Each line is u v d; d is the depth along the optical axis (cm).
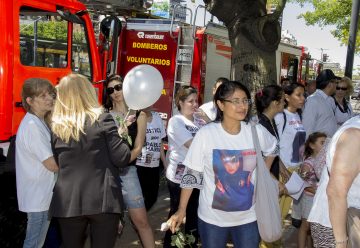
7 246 406
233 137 313
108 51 562
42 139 338
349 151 236
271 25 621
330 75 588
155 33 837
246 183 310
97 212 294
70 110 295
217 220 313
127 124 358
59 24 496
